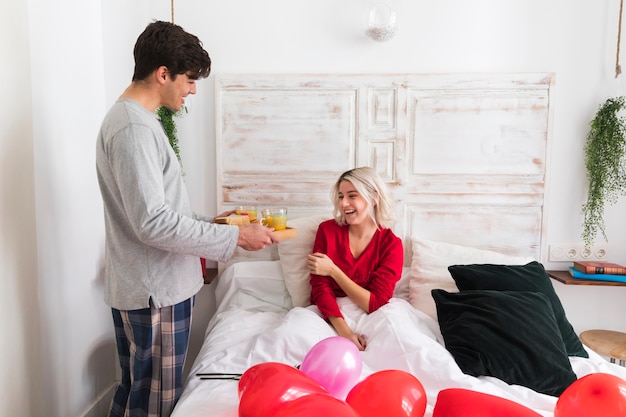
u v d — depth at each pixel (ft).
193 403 4.04
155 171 4.12
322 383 3.88
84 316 6.25
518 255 7.41
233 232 4.43
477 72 7.23
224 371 4.66
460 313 5.35
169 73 4.31
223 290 7.08
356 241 6.48
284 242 6.79
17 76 4.68
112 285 4.47
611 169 7.14
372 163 7.41
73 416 5.98
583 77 7.25
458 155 7.32
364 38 7.28
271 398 3.26
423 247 7.00
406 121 7.29
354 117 7.34
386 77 7.22
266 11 7.28
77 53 5.96
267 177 7.45
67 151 5.75
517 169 7.30
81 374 6.19
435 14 7.24
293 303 6.56
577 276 6.93
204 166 7.52
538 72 7.16
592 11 7.15
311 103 7.30
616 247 7.41
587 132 7.30
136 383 4.45
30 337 4.96
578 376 4.82
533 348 4.75
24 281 4.84
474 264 6.29
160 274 4.36
